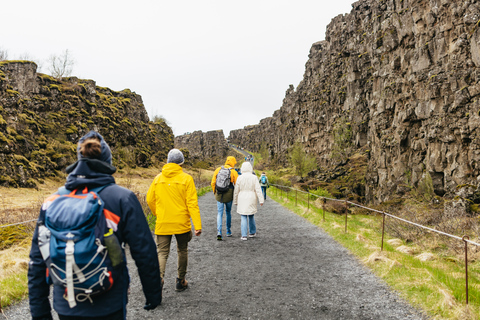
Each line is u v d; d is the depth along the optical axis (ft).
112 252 5.21
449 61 72.59
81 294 5.04
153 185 14.43
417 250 23.97
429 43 80.18
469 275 16.46
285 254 21.31
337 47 243.60
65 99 179.01
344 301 13.41
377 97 120.67
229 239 26.21
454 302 11.99
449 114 68.90
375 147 115.24
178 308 12.94
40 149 140.26
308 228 31.14
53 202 5.31
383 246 22.93
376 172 112.88
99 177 5.66
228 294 14.42
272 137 483.92
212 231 29.86
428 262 19.20
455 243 24.68
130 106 259.19
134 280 16.35
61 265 4.98
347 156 184.14
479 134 61.93
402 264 17.35
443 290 12.87
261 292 14.62
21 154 121.90
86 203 5.18
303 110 287.48
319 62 295.48
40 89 164.66
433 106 74.79
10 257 20.40
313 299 13.70
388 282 15.33
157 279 5.96
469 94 65.51
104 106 213.87
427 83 79.36
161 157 285.84
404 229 33.19
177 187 14.12
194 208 14.14
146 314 12.38
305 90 314.96
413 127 88.63
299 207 46.14
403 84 95.20
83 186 5.63
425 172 81.15
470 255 22.15
